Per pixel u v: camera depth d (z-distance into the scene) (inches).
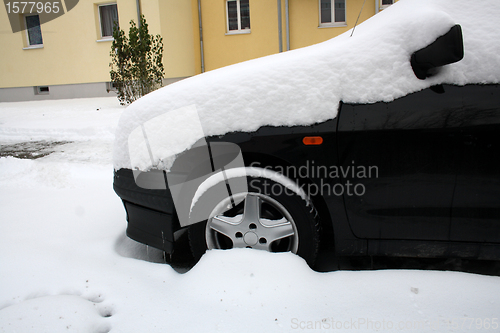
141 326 67.0
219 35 561.9
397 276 77.5
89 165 203.3
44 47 565.3
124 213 129.3
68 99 565.0
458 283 74.3
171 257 102.0
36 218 127.3
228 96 80.2
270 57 108.5
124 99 422.9
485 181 72.1
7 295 79.3
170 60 517.3
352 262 92.7
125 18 517.7
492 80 71.5
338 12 522.3
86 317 68.8
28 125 330.0
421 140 73.1
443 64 69.3
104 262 91.4
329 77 76.9
